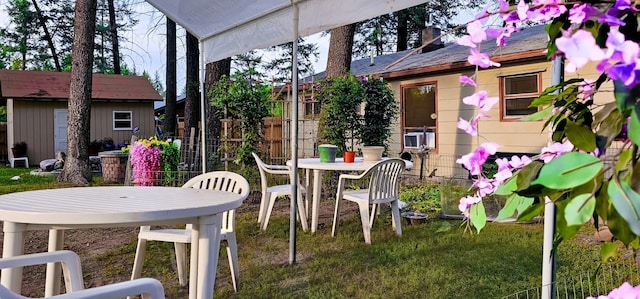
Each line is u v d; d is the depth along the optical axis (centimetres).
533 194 69
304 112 866
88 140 893
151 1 440
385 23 1931
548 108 85
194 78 1316
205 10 416
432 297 289
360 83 786
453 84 877
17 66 2162
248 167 700
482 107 78
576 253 375
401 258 374
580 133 65
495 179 79
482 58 75
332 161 472
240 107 704
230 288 308
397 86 986
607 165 56
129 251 405
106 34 2002
